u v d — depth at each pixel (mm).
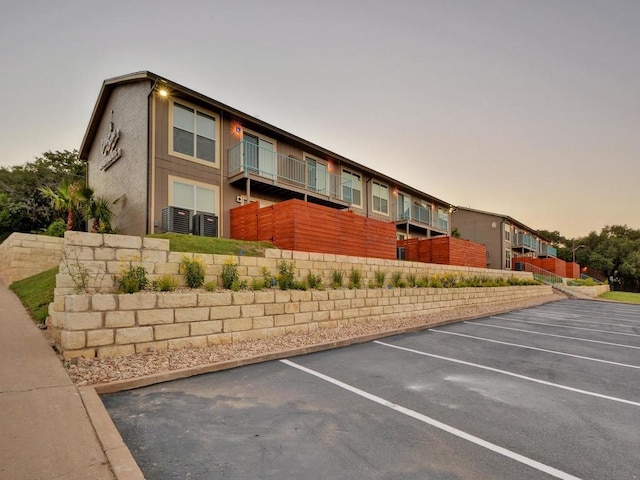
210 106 13430
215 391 4211
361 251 12812
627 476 2602
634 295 34625
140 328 5297
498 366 5918
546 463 2766
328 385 4594
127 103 13055
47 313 6598
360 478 2459
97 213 12797
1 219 19672
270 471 2512
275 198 15641
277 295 7359
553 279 32312
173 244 8711
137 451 2744
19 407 3189
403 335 8523
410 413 3738
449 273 15477
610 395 4570
